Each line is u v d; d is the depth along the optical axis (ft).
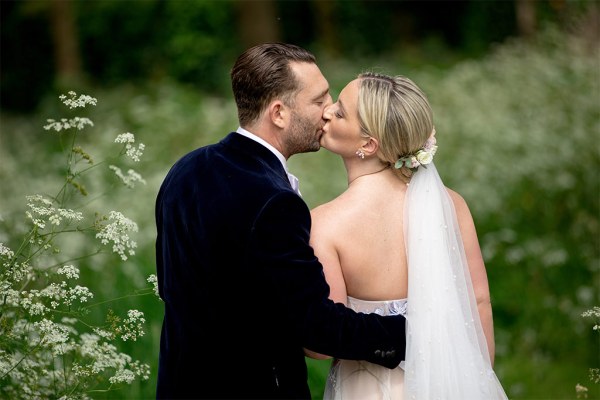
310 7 73.82
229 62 60.80
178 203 9.91
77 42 65.72
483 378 10.42
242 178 9.50
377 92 10.25
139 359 15.03
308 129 9.98
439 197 10.50
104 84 64.03
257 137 9.90
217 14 61.87
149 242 20.48
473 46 63.62
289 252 9.16
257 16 60.90
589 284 22.93
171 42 61.46
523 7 41.37
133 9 65.05
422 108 10.28
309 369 16.20
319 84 10.00
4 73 69.05
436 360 10.06
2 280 10.93
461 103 31.53
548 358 20.85
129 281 17.01
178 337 9.86
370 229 10.24
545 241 24.22
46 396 11.28
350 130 10.30
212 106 37.47
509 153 27.22
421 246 10.21
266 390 9.52
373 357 9.72
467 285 10.62
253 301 9.35
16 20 68.49
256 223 9.21
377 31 75.25
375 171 10.54
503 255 23.99
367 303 10.27
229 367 9.52
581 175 25.96
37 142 38.29
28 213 11.16
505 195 25.94
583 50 34.83
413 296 10.12
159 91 46.32
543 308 22.20
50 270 11.70
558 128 28.48
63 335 10.80
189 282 9.70
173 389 9.84
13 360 11.15
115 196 22.40
